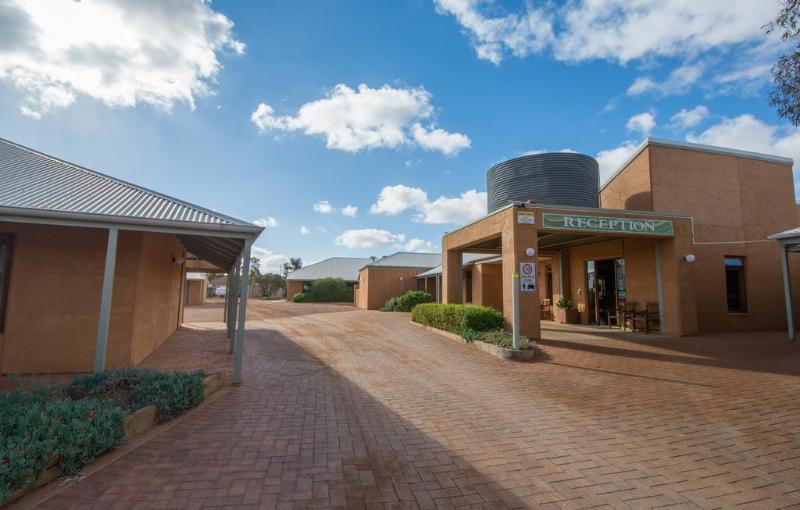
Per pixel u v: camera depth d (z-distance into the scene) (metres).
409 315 20.41
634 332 12.48
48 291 7.56
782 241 10.81
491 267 21.42
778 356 8.83
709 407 5.72
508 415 5.46
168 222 6.45
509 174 14.28
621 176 15.03
